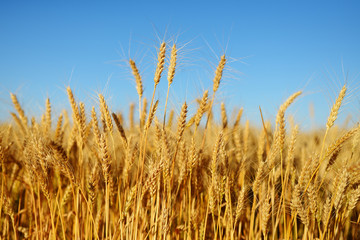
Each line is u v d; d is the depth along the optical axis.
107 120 0.74
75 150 0.92
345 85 0.67
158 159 0.75
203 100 0.75
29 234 0.84
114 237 0.74
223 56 0.75
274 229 0.78
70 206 0.93
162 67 0.68
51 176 0.76
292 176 0.80
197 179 0.81
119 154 0.89
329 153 0.70
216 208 0.75
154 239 0.74
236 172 0.84
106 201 0.71
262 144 0.85
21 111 0.92
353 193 0.72
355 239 0.87
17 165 0.92
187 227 0.82
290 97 0.77
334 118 0.67
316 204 0.70
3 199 0.79
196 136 0.90
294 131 0.76
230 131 0.92
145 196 0.78
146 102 0.91
